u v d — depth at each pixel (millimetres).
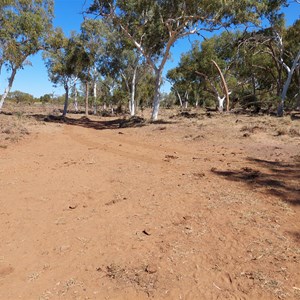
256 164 7887
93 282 3117
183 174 7039
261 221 4270
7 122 18516
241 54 27688
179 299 2795
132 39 19422
